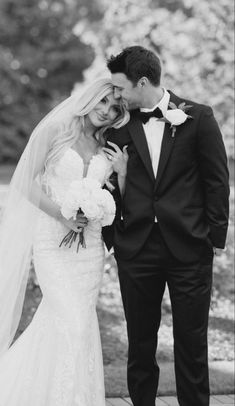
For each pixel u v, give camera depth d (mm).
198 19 9789
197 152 3834
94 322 4012
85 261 4004
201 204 3877
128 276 3922
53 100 22828
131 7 10227
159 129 3861
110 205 3852
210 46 9664
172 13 10438
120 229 3957
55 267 3938
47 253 3969
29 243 4043
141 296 3934
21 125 21812
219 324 6879
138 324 3973
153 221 3850
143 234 3869
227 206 3838
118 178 3961
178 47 9734
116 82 3844
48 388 3797
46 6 22844
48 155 4004
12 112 21984
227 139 9266
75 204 3830
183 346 3924
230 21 9633
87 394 3807
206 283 3904
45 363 3830
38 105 22766
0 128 21688
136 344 4004
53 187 4000
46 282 3932
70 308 3844
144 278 3906
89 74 10109
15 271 4051
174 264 3863
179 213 3807
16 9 22594
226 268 7375
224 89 9469
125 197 3930
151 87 3836
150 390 4059
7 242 4047
